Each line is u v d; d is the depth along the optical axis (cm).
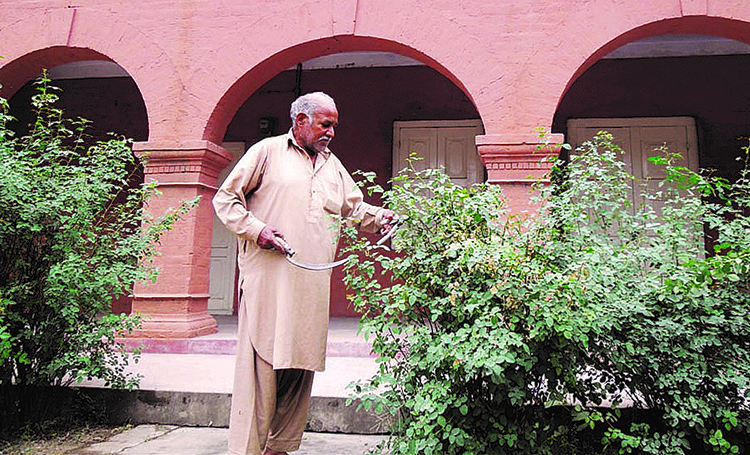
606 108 755
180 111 568
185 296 534
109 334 334
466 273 242
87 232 337
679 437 246
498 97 525
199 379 384
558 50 525
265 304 240
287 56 575
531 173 498
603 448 269
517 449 248
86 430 331
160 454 285
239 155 836
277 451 250
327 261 251
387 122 805
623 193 286
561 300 228
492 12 541
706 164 723
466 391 246
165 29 586
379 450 266
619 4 523
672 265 264
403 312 249
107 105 860
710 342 246
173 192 551
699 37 729
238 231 235
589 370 269
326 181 258
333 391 344
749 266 248
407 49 555
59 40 600
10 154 329
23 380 331
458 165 782
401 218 256
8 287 322
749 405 263
